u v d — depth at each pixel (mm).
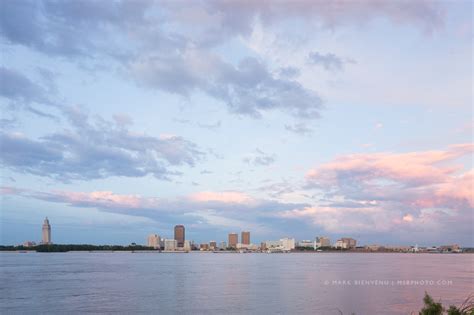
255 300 77688
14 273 150625
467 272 160125
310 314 63000
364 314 62875
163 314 63031
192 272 159500
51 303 73938
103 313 64062
